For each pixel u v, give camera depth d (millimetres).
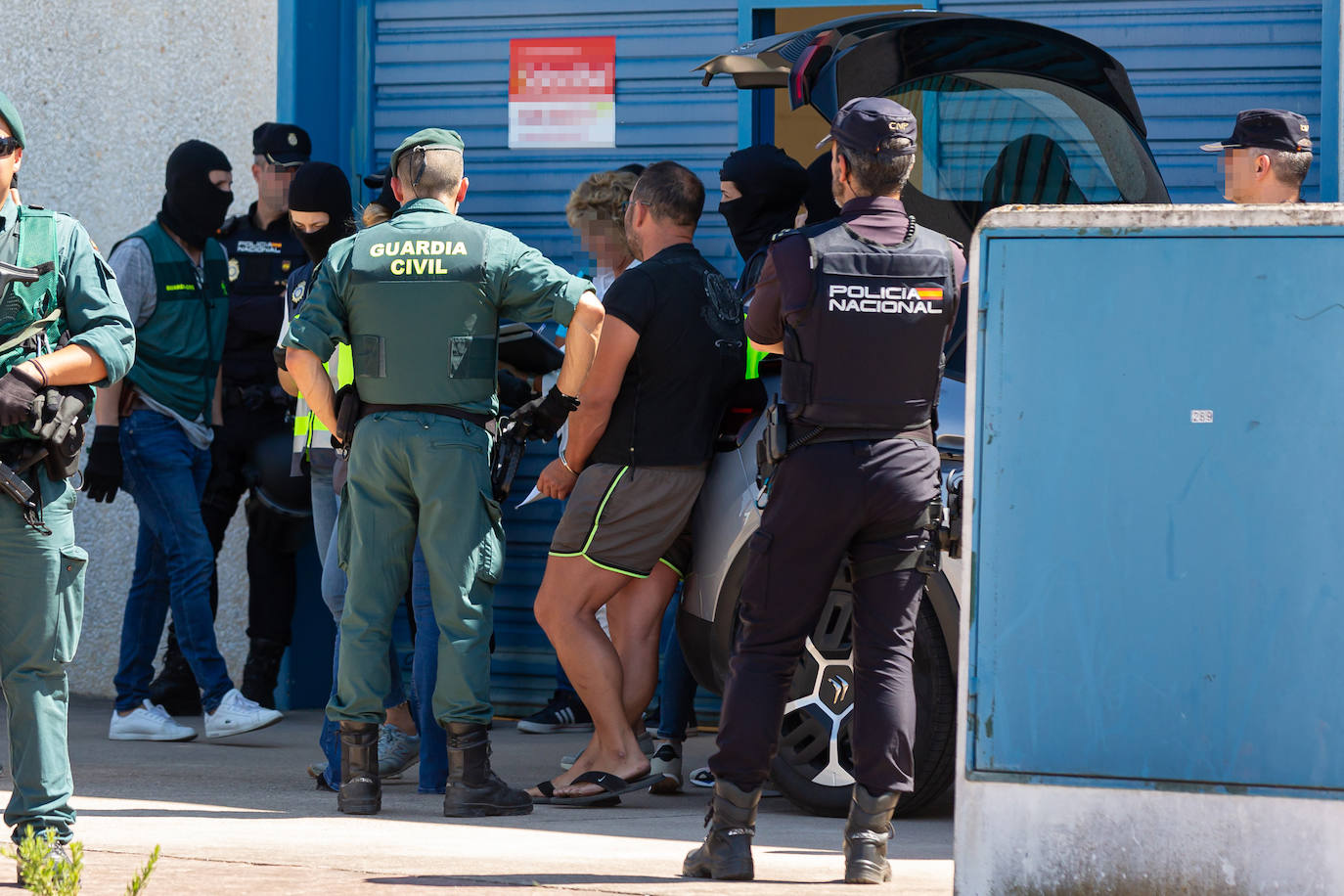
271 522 28453
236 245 28484
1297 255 12078
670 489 19766
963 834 12445
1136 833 12195
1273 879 11992
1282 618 12039
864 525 14734
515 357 22500
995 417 12453
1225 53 26266
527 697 28781
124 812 19156
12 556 14273
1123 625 12258
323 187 22047
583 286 18750
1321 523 12008
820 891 14273
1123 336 12305
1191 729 12141
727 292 20453
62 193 31766
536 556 28703
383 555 19062
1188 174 26469
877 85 21453
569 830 18250
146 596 26938
